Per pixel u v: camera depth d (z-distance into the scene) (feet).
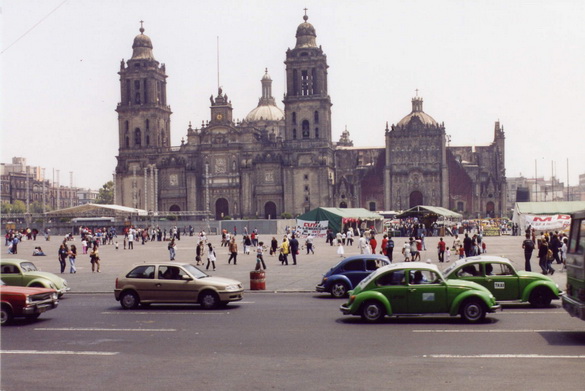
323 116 557.74
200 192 586.45
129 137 601.21
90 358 68.90
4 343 77.46
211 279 107.55
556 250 166.40
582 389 54.75
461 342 74.69
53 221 497.46
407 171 552.82
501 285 101.65
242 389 56.24
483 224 396.16
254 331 84.02
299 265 185.88
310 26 569.64
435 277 89.76
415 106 577.84
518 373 60.18
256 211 568.41
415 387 56.08
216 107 584.81
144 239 328.90
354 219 346.33
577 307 75.61
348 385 57.06
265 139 611.47
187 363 66.13
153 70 603.26
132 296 107.04
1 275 118.52
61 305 114.73
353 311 90.43
